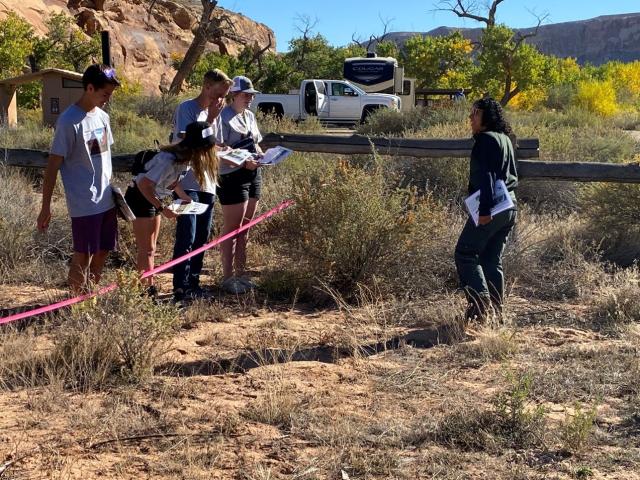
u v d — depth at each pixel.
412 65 52.69
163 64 52.03
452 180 10.72
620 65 64.31
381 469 3.89
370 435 4.29
